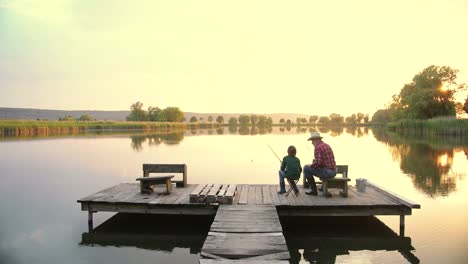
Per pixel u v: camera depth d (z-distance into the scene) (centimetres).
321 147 944
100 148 2997
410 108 6059
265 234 696
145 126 8312
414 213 1010
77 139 4262
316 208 867
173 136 5100
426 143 3609
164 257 719
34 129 5491
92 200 891
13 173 1706
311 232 872
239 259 596
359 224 933
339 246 775
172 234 861
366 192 1014
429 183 1432
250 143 3581
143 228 906
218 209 847
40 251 744
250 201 917
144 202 883
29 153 2605
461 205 1088
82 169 1827
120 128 7888
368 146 3288
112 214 1027
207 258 602
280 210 878
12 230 870
